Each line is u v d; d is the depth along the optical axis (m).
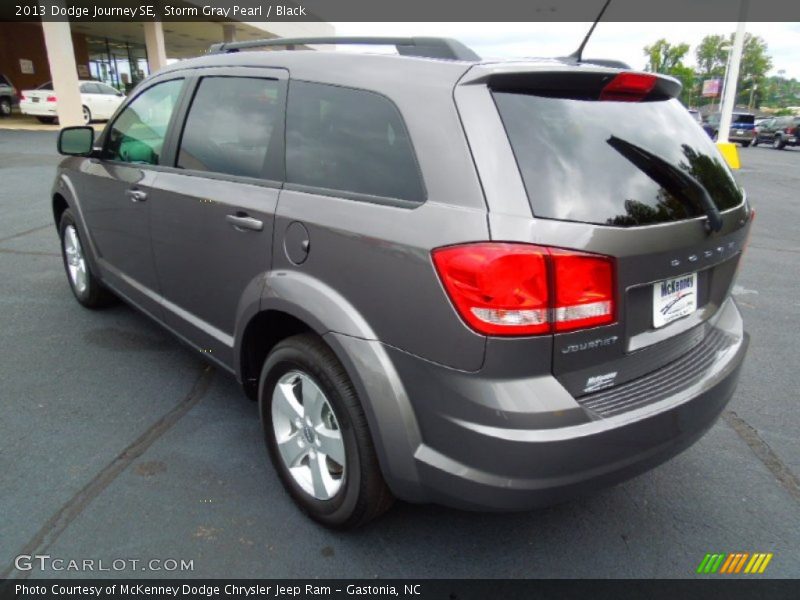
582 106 2.03
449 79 1.95
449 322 1.80
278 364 2.42
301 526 2.45
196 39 33.47
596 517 2.57
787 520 2.57
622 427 1.88
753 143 34.19
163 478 2.69
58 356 3.83
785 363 4.10
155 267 3.31
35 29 27.55
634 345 1.99
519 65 1.95
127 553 2.27
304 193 2.30
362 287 2.04
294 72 2.48
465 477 1.86
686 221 2.04
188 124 3.04
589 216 1.82
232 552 2.30
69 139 3.77
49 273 5.51
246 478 2.72
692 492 2.74
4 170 11.30
